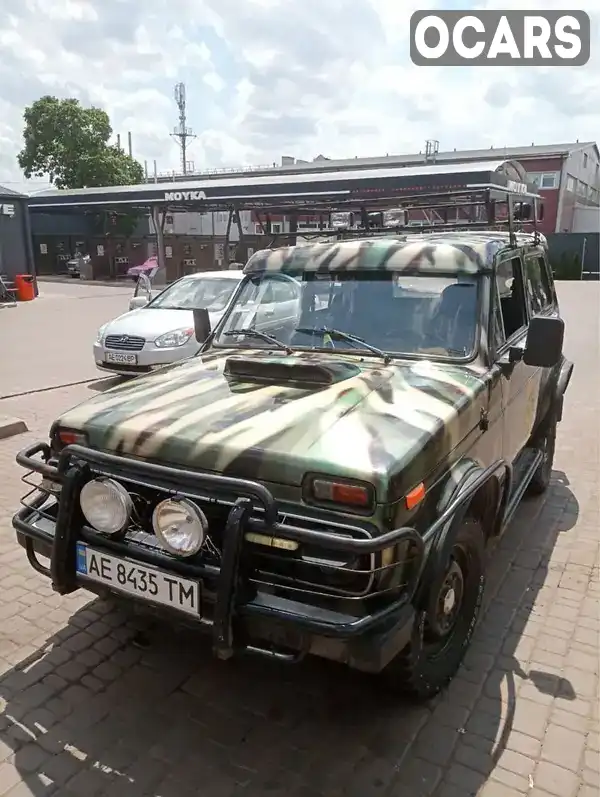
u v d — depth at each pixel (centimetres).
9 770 252
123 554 259
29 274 2105
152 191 2180
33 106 3628
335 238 531
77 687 299
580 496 532
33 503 307
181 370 349
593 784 248
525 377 411
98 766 255
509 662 320
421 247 364
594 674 311
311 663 317
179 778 249
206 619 242
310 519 232
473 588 314
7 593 376
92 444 279
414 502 238
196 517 238
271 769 254
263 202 1730
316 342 364
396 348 347
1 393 845
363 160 4431
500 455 362
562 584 394
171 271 2958
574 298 2220
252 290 404
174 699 292
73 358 1109
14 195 2012
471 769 254
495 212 634
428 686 284
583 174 4356
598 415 774
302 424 258
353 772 252
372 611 229
